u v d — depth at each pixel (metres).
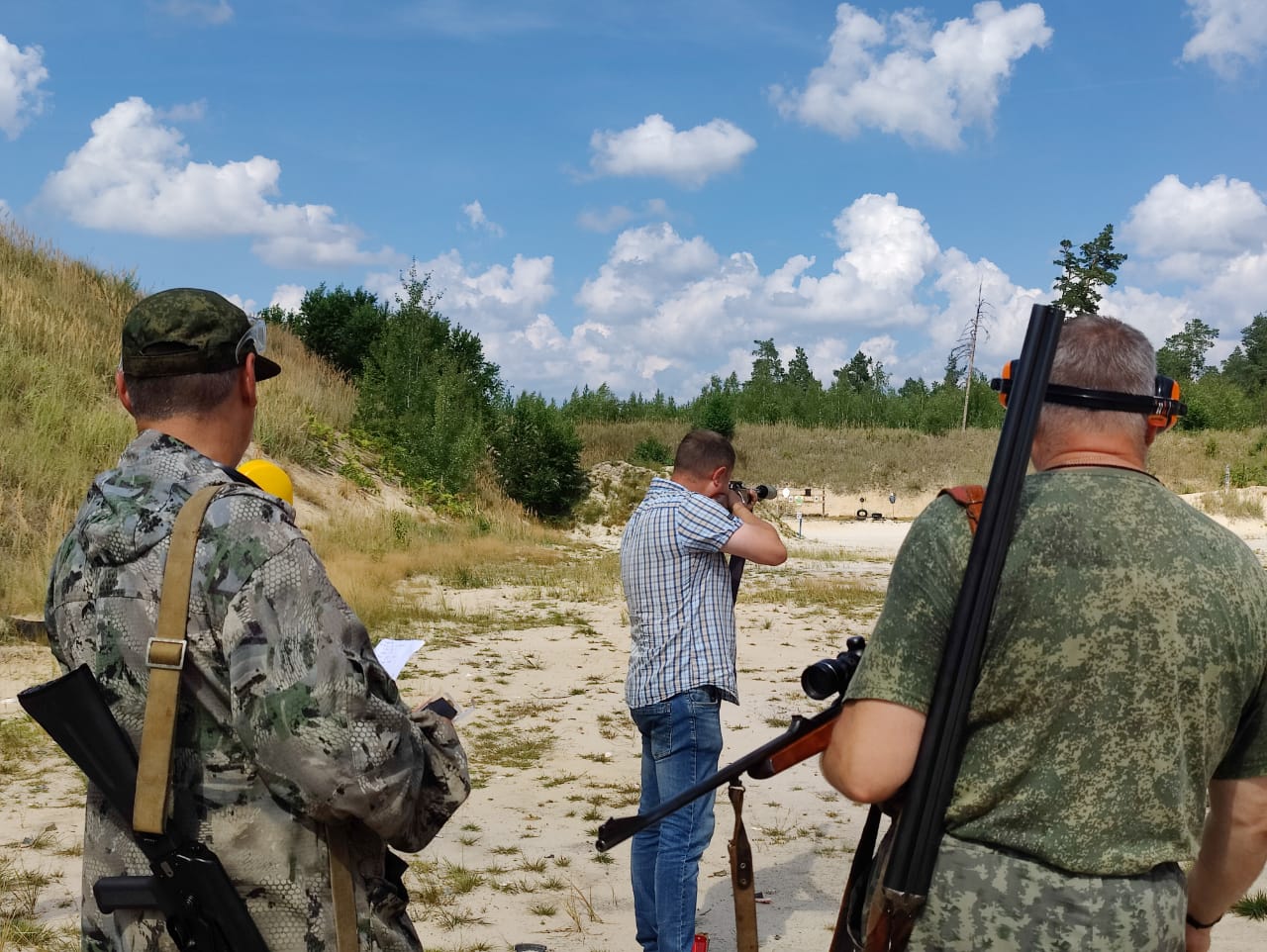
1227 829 1.82
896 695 1.71
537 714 8.34
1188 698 1.66
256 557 1.67
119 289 22.23
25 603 10.43
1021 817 1.66
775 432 49.38
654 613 3.72
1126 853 1.64
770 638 12.11
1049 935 1.62
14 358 15.86
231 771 1.68
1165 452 42.75
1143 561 1.68
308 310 32.75
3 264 20.02
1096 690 1.65
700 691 3.67
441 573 16.39
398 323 27.34
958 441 47.88
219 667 1.67
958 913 1.66
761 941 4.36
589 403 53.84
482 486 26.31
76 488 13.41
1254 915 4.45
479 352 31.69
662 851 3.64
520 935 4.40
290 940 1.70
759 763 2.22
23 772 6.45
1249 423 55.69
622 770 6.97
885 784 1.71
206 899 1.64
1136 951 1.62
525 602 14.31
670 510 3.72
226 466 1.85
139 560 1.72
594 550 23.28
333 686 1.65
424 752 1.87
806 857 5.46
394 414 25.55
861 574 19.73
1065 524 1.70
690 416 55.16
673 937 3.58
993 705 1.69
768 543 3.71
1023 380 1.74
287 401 22.31
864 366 108.31
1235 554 1.74
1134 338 1.85
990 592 1.66
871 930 1.74
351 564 15.03
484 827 5.84
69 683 1.67
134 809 1.66
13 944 4.09
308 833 1.71
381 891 1.83
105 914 1.75
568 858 5.36
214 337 1.87
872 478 45.38
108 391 17.17
